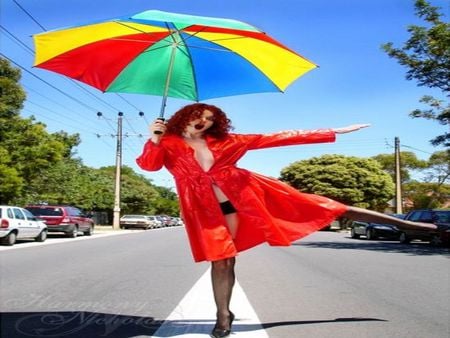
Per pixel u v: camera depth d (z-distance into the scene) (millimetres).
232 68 5195
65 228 24891
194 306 6727
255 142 4590
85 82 5113
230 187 4457
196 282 9180
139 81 5266
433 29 17953
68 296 7551
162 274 10461
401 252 16797
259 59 5027
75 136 38312
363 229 26812
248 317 6020
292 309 6609
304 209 4742
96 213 52531
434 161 50438
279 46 4727
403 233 22094
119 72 5109
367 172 52062
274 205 4711
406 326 5648
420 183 53812
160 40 4840
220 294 4555
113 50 4879
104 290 8164
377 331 5387
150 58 5066
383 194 52625
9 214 18812
